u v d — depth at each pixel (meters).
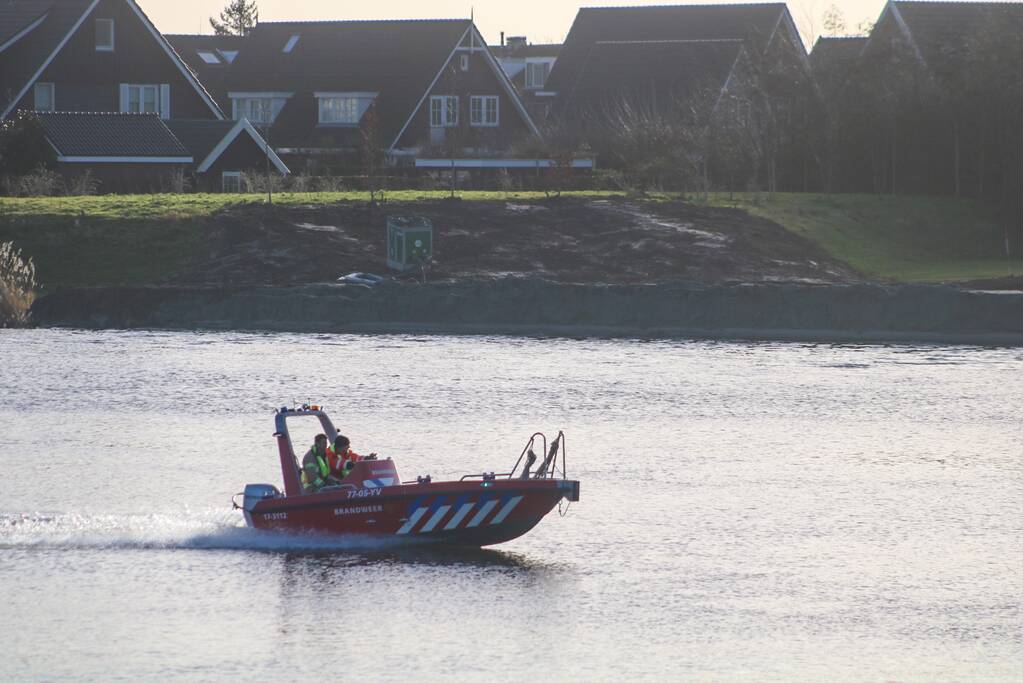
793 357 164.25
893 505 92.88
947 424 121.81
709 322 185.62
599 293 188.00
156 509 89.00
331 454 82.69
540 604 71.81
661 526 87.19
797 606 72.19
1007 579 77.00
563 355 163.62
